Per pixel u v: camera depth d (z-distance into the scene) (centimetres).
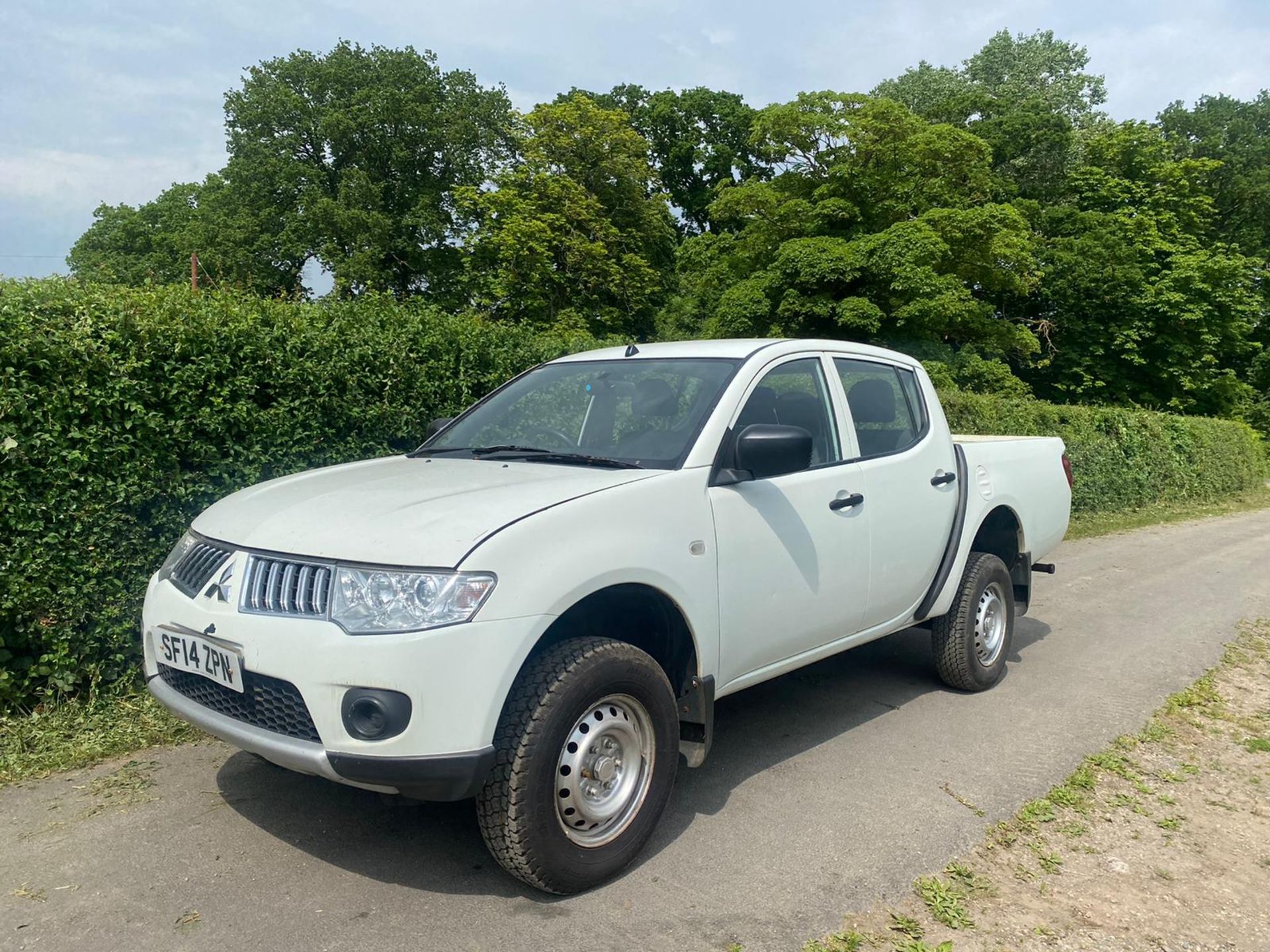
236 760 416
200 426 511
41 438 445
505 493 315
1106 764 436
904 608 479
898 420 490
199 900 297
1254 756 461
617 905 300
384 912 292
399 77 4003
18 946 270
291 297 627
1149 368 3319
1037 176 3669
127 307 490
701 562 343
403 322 667
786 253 2441
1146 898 319
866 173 2584
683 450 359
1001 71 4400
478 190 3506
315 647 272
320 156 4003
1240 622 763
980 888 320
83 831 344
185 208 4503
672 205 4678
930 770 424
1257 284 3938
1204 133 4422
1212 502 1919
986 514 532
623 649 311
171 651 316
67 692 466
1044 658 633
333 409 585
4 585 440
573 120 3328
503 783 283
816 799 389
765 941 282
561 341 855
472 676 269
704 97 4647
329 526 301
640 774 323
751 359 404
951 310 2277
